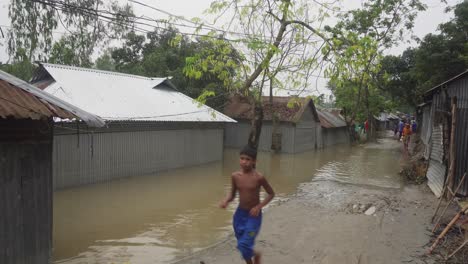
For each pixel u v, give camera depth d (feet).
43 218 17.98
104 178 42.14
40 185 17.76
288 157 71.61
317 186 41.11
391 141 114.01
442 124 32.19
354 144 102.06
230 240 21.75
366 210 29.09
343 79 32.01
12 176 16.33
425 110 63.62
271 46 29.48
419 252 19.20
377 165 60.49
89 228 26.48
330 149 90.68
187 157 55.11
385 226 24.06
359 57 31.01
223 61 33.96
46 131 17.88
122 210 31.35
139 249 22.34
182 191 38.88
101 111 42.39
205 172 51.08
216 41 32.40
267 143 81.41
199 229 26.40
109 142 42.39
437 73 66.49
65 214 29.96
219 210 31.60
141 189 39.42
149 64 84.84
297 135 79.20
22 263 16.90
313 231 23.22
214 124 61.16
